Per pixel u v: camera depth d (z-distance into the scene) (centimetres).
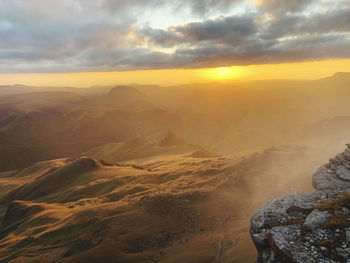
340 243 1238
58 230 5941
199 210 5231
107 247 4444
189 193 6112
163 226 4959
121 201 7138
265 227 1644
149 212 5678
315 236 1350
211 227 4434
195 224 4778
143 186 9138
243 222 3994
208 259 3106
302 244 1320
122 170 14788
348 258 1130
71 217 6594
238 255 2700
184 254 3597
